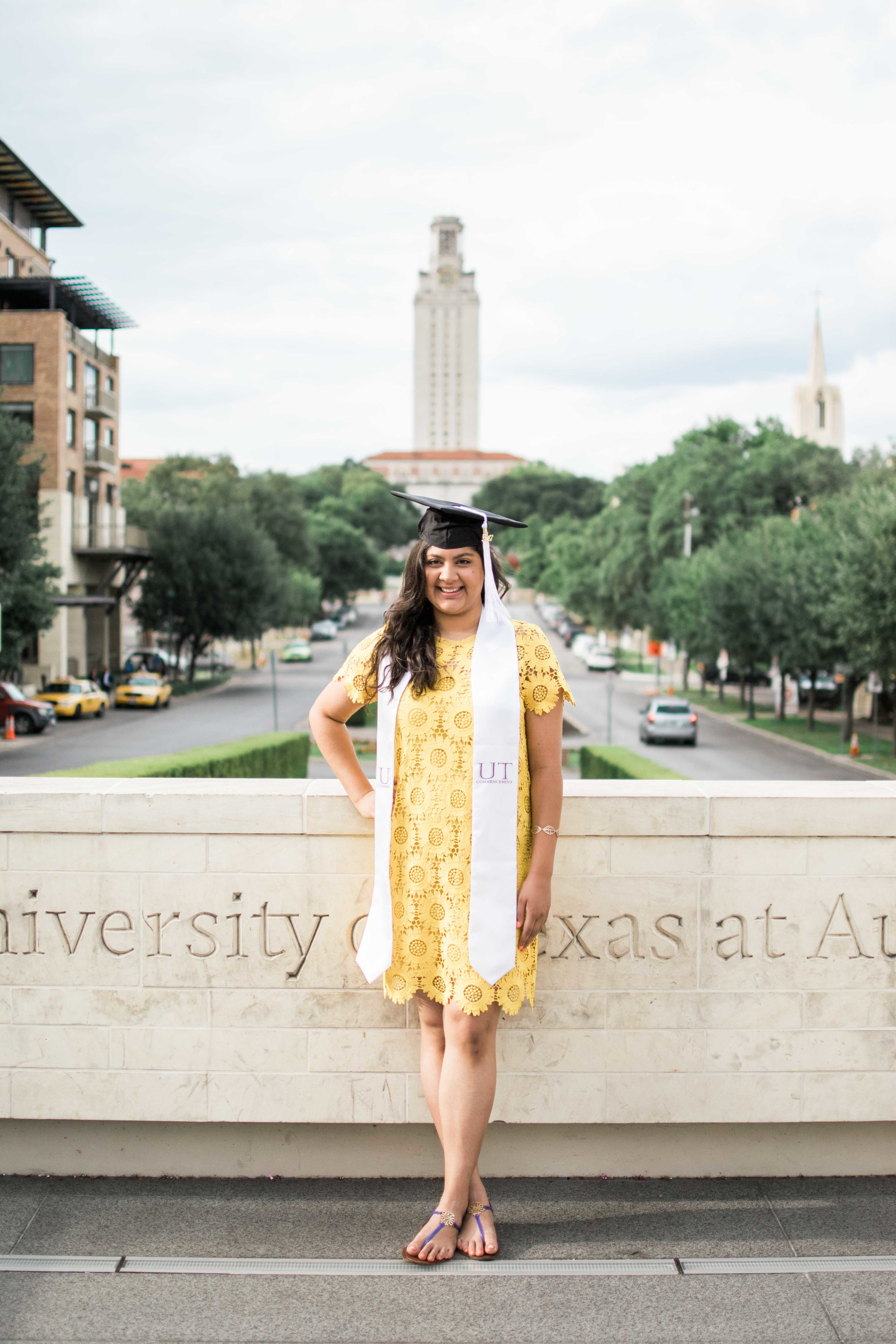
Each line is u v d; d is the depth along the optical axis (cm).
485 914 299
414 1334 281
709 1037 357
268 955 355
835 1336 281
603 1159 368
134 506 7294
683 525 5909
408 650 306
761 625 3991
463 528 306
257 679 6253
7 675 4341
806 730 4050
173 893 355
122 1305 292
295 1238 327
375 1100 356
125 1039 357
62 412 4697
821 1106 358
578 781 377
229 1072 357
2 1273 307
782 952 355
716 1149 369
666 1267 312
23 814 354
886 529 2652
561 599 9256
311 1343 277
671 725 3506
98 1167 369
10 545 3020
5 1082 359
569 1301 295
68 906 356
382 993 354
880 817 354
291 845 353
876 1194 357
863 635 2727
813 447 6094
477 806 299
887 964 357
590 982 355
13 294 4909
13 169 4925
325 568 11850
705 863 354
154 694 4356
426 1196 353
